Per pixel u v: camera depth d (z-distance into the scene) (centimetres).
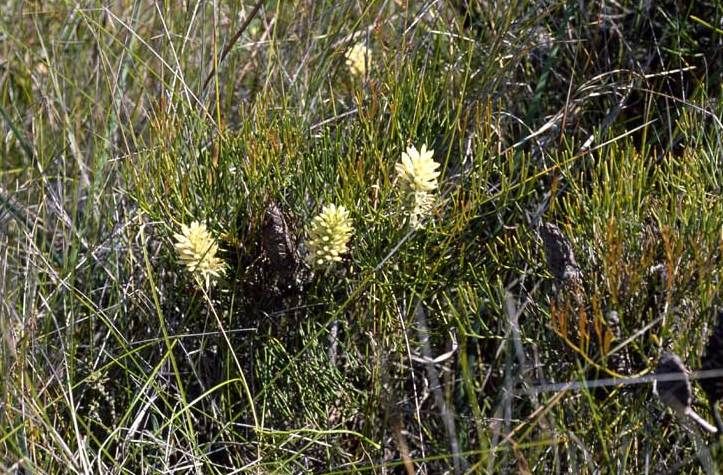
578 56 124
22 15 137
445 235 108
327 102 121
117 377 112
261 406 110
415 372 110
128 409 104
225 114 121
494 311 109
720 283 98
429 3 120
